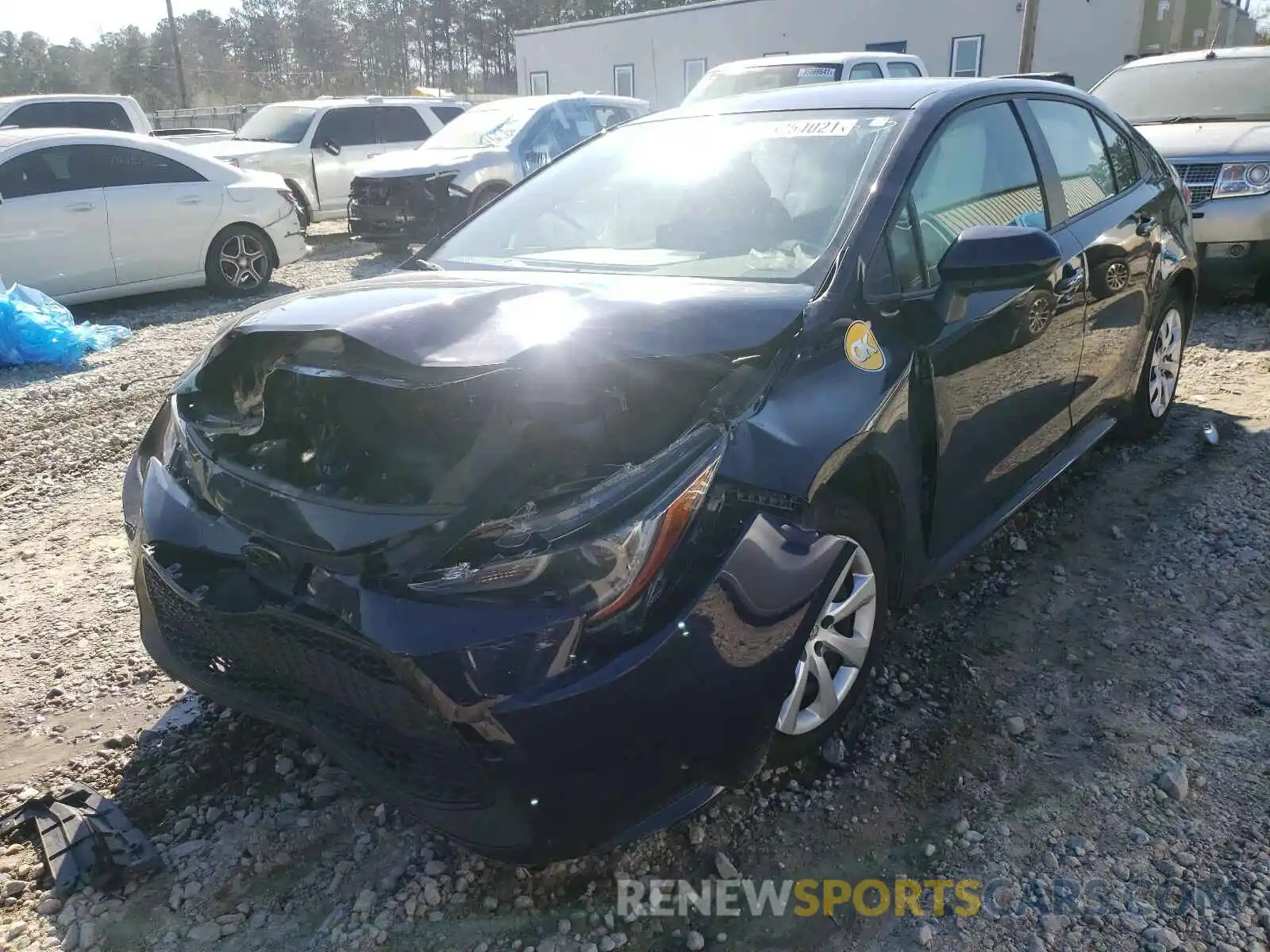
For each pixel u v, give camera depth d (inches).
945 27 856.3
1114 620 132.3
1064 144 154.8
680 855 95.1
